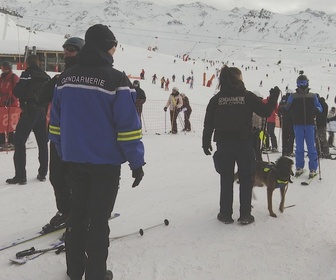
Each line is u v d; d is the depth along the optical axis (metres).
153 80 41.19
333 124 11.66
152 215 4.72
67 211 4.00
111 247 3.74
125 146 2.72
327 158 9.12
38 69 5.64
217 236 4.08
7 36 52.94
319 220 4.61
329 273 3.31
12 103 8.65
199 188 6.10
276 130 16.03
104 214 2.82
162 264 3.44
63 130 2.78
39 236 3.92
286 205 5.19
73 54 3.55
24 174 5.94
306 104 6.79
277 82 79.12
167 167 7.71
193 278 3.22
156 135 13.01
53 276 3.20
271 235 4.14
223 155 4.40
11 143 8.89
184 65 68.44
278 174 4.59
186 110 14.16
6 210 4.78
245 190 4.40
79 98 2.69
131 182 6.36
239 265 3.46
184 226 4.35
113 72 2.72
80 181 2.91
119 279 3.16
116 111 2.68
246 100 4.27
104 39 2.76
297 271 3.36
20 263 3.36
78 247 2.95
